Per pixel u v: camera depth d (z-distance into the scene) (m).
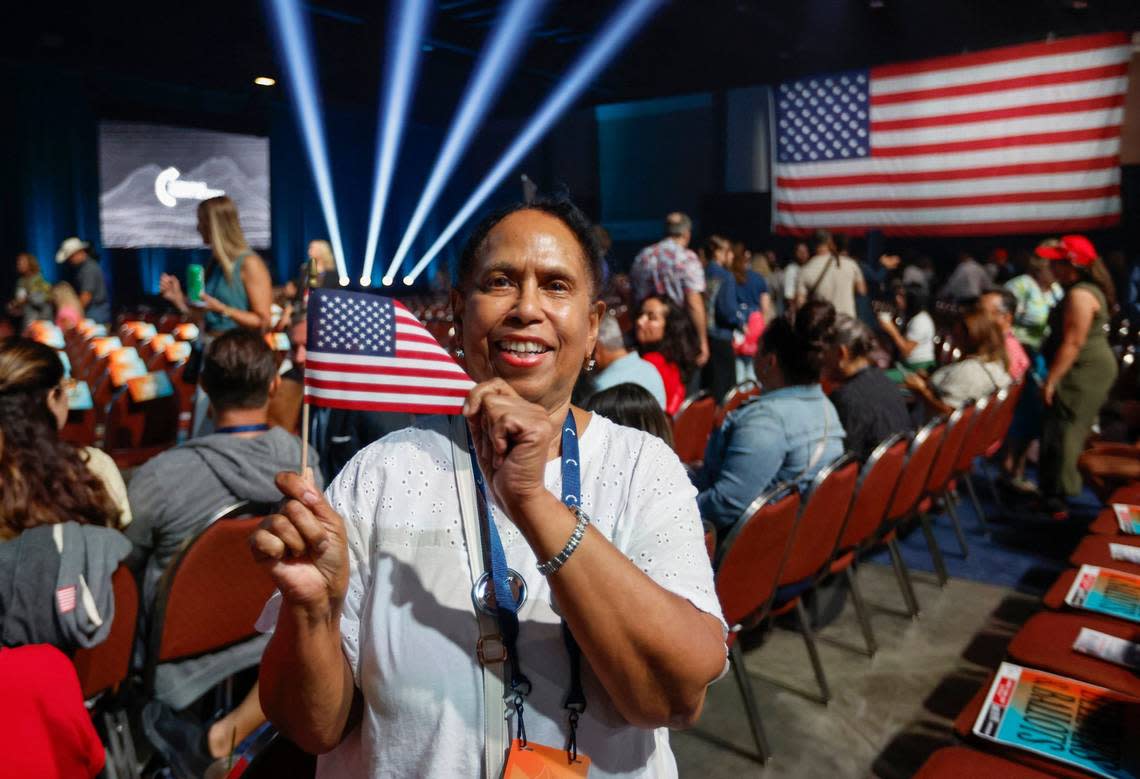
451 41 12.94
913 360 6.41
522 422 0.76
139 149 14.99
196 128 15.55
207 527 2.00
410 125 18.97
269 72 13.23
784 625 3.53
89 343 6.75
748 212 17.38
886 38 11.84
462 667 0.87
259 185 16.44
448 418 0.98
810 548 2.76
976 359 4.76
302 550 0.81
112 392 5.06
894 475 3.23
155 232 15.31
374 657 0.88
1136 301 10.77
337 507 0.95
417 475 0.94
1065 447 4.85
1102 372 4.74
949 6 10.99
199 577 2.03
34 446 1.75
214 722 2.16
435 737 0.86
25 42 11.56
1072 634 1.86
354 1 11.41
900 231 9.70
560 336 0.93
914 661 3.21
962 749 1.45
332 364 0.95
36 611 1.65
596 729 0.88
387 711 0.87
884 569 4.20
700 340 6.28
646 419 2.46
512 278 0.93
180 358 6.36
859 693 2.96
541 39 13.48
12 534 1.69
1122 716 1.50
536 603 0.89
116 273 15.59
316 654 0.84
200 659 2.13
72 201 14.84
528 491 0.77
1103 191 8.56
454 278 1.02
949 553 4.44
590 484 0.96
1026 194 8.96
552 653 0.88
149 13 10.94
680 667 0.79
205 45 12.12
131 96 15.47
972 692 2.96
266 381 2.27
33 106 14.27
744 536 2.27
